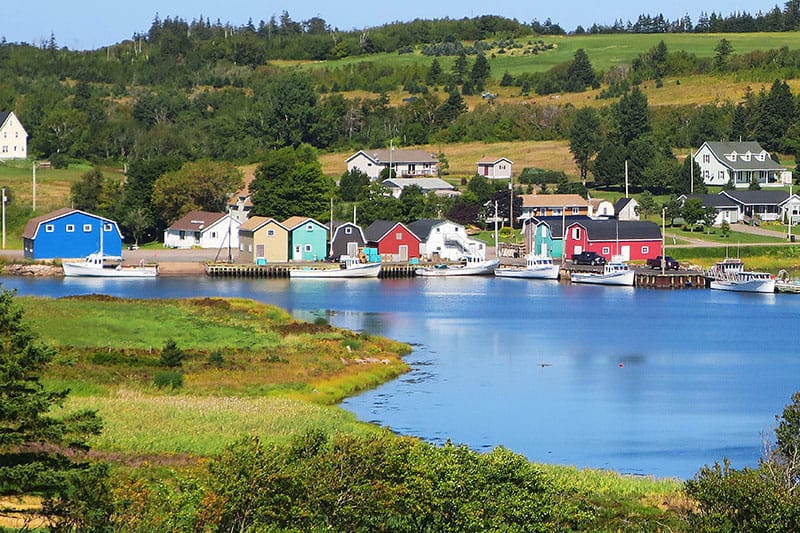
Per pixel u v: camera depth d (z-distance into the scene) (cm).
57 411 8012
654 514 6406
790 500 5528
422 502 5494
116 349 10550
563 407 10025
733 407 10125
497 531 5503
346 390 10300
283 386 9850
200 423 8069
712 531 5550
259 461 5184
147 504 5125
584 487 6825
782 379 11412
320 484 5322
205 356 10631
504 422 9406
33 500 5975
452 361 12150
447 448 5903
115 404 8519
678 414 9800
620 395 10556
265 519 5128
